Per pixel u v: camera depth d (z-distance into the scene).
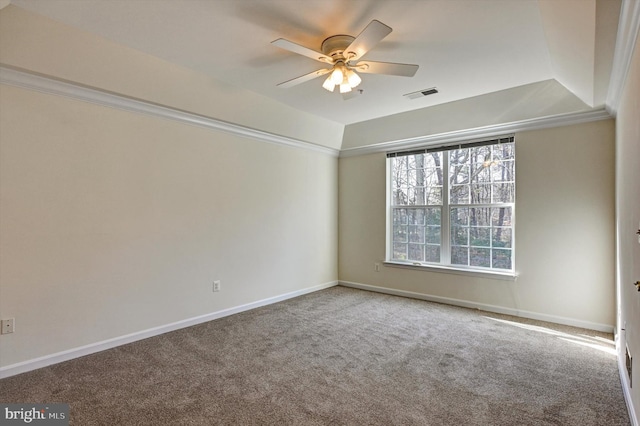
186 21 2.27
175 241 3.45
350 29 2.37
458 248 4.43
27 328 2.53
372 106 4.04
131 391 2.25
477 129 4.07
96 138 2.90
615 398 2.17
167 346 3.01
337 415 2.00
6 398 2.16
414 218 4.86
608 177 3.33
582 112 3.37
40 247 2.60
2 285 2.43
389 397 2.19
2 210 2.43
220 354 2.84
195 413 2.01
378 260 5.10
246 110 3.76
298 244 4.85
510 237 4.01
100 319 2.92
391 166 5.11
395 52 2.72
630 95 2.05
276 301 4.51
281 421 1.94
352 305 4.34
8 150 2.45
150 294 3.25
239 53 2.74
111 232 2.99
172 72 2.98
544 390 2.26
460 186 4.42
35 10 2.12
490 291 4.08
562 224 3.59
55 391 2.25
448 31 2.41
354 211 5.38
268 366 2.62
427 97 3.73
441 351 2.90
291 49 2.28
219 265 3.85
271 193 4.46
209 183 3.76
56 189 2.68
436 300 4.52
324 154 5.31
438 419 1.96
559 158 3.61
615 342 3.06
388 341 3.13
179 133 3.49
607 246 3.34
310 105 4.01
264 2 2.07
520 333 3.32
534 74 3.12
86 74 2.62
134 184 3.14
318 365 2.64
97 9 2.13
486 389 2.28
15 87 2.48
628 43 1.85
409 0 2.06
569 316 3.55
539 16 2.21
